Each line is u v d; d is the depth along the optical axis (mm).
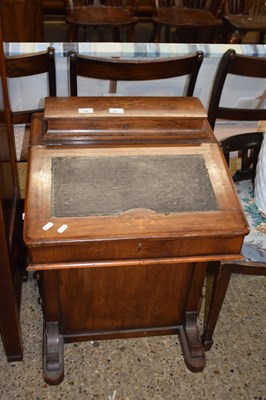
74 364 1559
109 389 1502
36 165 1211
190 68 1652
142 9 4043
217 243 1167
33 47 1751
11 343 1477
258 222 1492
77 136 1273
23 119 1748
